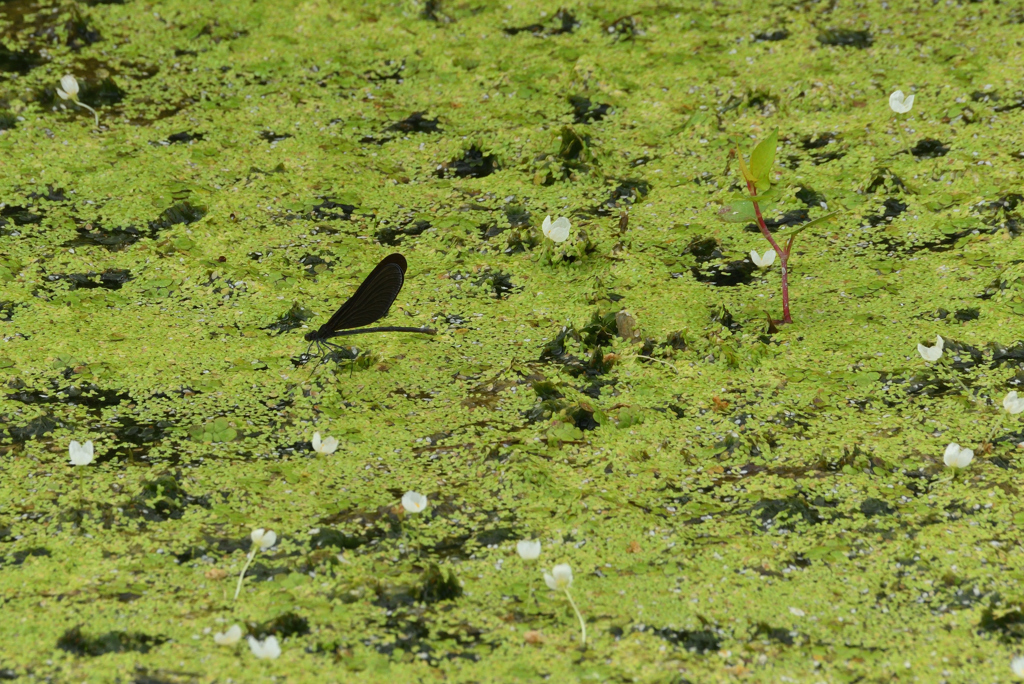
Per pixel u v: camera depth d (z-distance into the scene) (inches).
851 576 288.7
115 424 350.0
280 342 394.9
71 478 324.2
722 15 628.4
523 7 642.8
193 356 385.7
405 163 511.2
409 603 279.3
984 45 576.7
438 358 386.9
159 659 257.9
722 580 287.4
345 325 340.8
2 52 584.7
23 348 386.6
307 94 563.5
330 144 522.6
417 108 552.7
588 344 389.4
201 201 478.0
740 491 322.0
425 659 260.8
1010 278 405.7
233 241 454.9
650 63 583.5
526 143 520.4
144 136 523.5
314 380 372.8
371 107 553.3
